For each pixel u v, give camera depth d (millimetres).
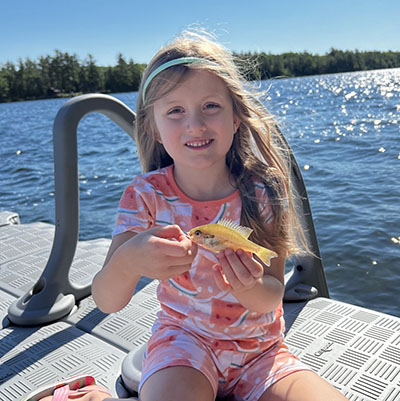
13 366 1925
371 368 1730
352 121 14555
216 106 1518
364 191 6059
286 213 1695
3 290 2746
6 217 4266
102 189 7906
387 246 4281
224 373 1443
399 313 3262
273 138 1919
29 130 24688
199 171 1598
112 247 1554
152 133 1733
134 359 1776
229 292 1514
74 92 85625
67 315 2381
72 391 1507
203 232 1262
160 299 1604
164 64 1505
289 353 1513
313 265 2441
